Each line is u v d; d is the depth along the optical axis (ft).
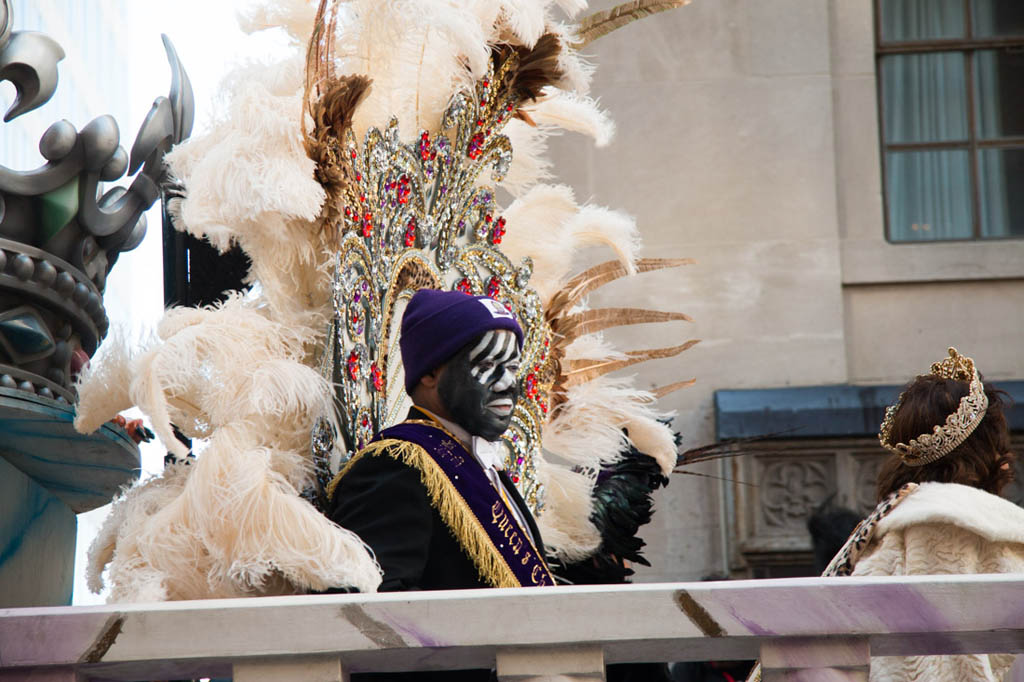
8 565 17.28
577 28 17.43
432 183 16.15
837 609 9.04
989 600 9.10
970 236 42.39
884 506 15.62
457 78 16.15
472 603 8.83
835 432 37.78
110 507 13.19
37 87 16.51
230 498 12.03
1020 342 40.52
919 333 40.63
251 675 8.77
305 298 14.30
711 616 8.95
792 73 41.34
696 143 40.88
